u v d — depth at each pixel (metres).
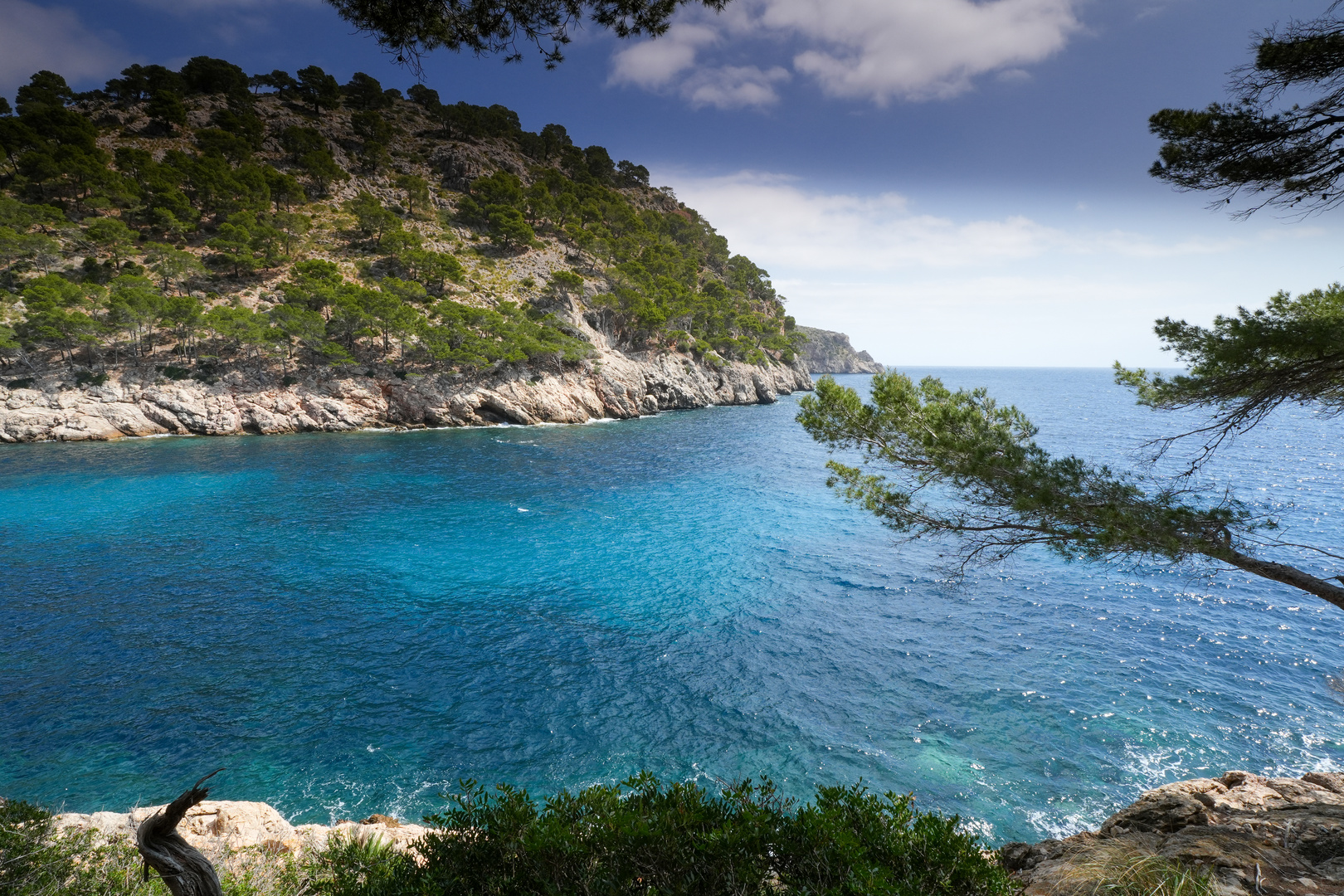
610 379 127.50
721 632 32.75
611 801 5.40
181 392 92.44
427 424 106.06
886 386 11.70
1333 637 32.03
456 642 31.09
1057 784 20.77
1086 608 36.16
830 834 4.85
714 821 5.10
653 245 199.25
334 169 164.50
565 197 181.62
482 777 20.77
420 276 132.25
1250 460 83.88
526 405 113.62
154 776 20.41
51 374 89.31
